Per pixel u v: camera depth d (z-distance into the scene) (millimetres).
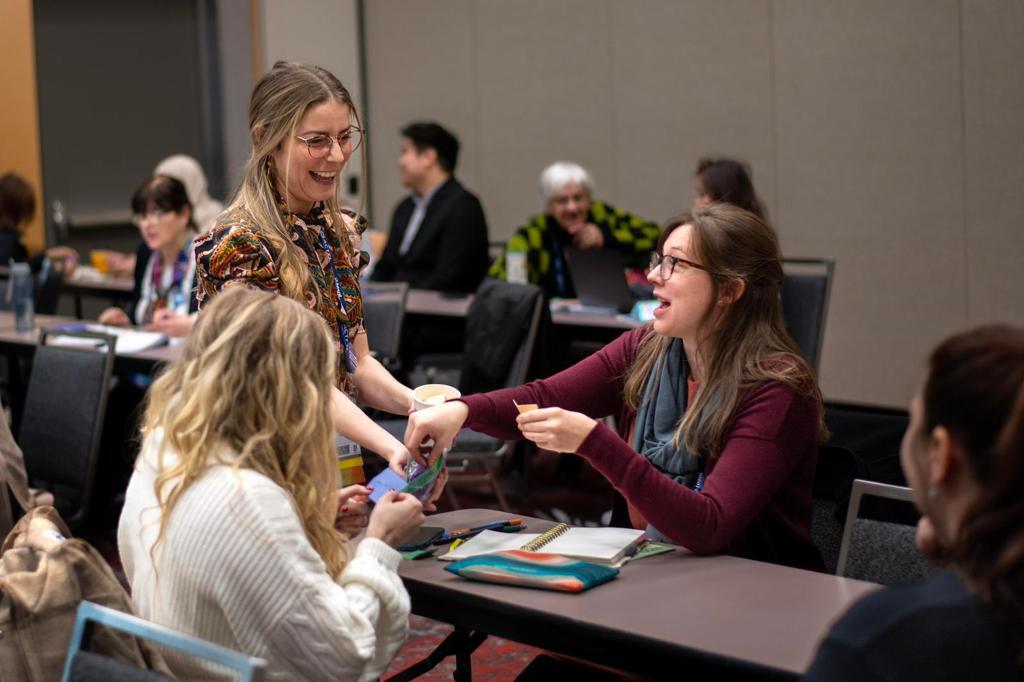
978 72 5758
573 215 5469
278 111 2215
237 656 1418
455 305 5297
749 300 2166
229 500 1635
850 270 6289
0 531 2590
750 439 2076
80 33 7801
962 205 5871
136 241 8164
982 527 1182
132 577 1777
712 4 6676
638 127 7094
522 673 2135
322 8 8305
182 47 8258
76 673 1540
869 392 6285
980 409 1180
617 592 1820
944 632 1220
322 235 2357
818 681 1279
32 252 7520
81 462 3537
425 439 2182
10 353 4598
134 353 4148
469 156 7980
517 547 2012
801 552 2160
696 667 1616
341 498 1971
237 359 1686
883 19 6039
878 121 6109
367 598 1723
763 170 6566
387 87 8375
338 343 2361
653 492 1965
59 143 7762
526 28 7555
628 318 4738
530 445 4793
